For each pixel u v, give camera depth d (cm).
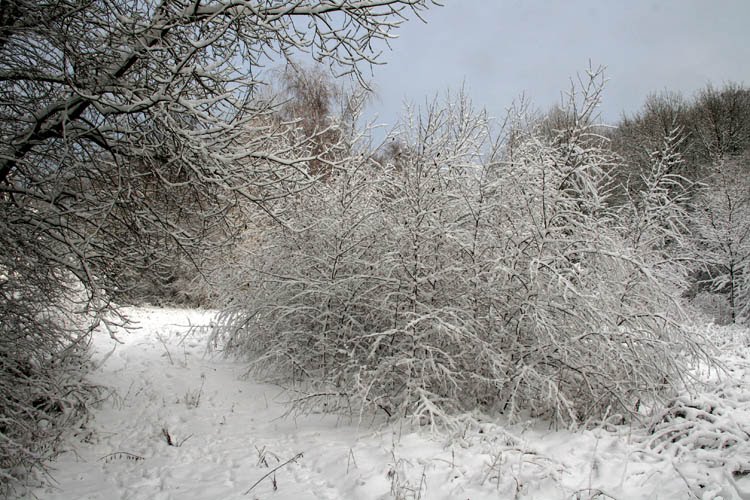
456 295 698
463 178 753
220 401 784
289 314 878
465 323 643
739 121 2762
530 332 670
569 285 595
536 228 645
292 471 526
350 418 672
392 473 470
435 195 711
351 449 539
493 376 659
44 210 521
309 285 855
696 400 545
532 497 411
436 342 674
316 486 486
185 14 493
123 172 552
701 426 479
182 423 686
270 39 540
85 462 562
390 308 725
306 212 896
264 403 786
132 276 638
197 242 611
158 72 512
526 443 507
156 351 1020
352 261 828
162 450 600
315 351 830
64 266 536
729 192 1912
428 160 711
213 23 532
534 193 651
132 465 558
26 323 557
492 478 441
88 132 506
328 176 911
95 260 568
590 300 630
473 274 696
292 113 1409
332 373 806
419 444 544
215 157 524
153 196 646
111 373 848
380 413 702
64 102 498
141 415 707
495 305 676
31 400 545
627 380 615
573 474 441
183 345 1080
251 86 554
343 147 813
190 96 602
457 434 555
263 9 488
